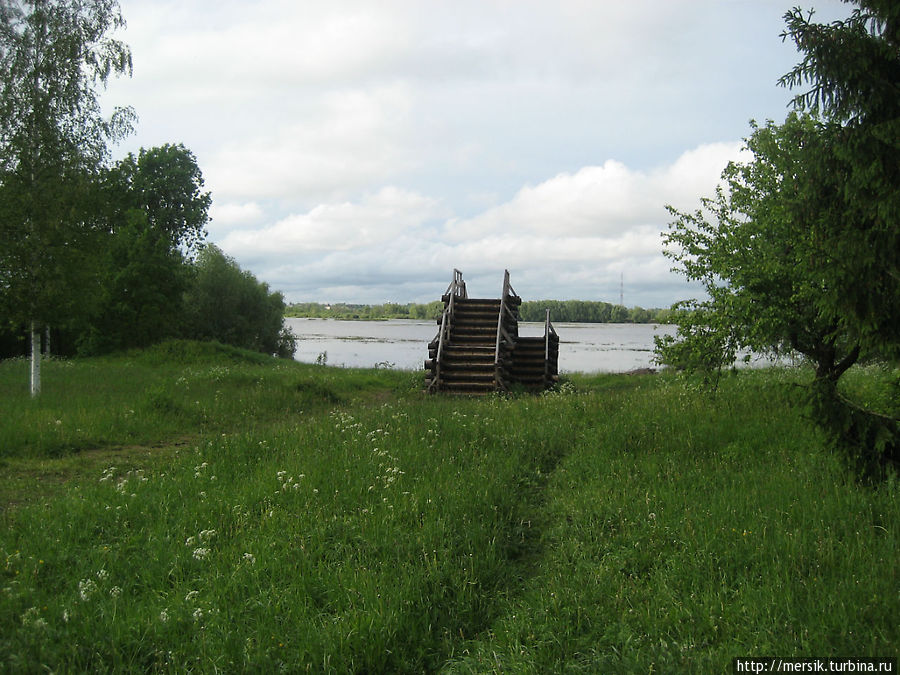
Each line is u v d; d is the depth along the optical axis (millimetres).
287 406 15062
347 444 9156
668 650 4047
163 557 5383
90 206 16484
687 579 4961
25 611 4465
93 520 6266
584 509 6672
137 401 13688
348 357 50750
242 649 4102
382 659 4133
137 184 39594
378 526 5918
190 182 42219
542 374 19766
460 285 23859
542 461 9133
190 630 4316
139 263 31016
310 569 5094
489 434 10180
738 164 10617
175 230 42000
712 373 10781
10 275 14953
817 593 4449
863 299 5785
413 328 158875
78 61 17578
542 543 6230
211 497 6891
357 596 4695
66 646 4074
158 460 9492
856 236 5848
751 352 10398
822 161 6180
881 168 5637
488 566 5457
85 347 30125
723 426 9570
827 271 5957
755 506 6168
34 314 15008
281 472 7367
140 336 31281
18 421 11297
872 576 4613
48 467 9078
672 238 10969
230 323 45594
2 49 16797
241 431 11375
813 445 8055
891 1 5527
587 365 39281
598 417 11492
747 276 10016
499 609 4914
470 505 6625
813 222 6531
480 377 18141
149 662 4086
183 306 41875
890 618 4133
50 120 16547
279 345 49844
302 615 4465
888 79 5879
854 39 5762
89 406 13453
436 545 5641
